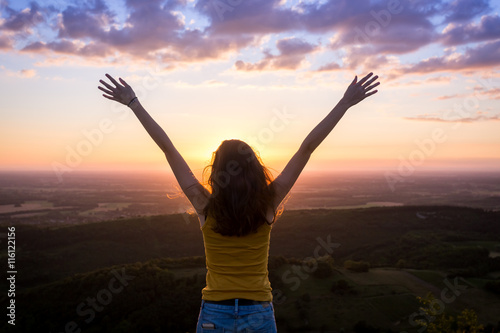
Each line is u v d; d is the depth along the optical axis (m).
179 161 1.87
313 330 27.52
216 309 1.68
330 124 1.86
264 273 1.77
